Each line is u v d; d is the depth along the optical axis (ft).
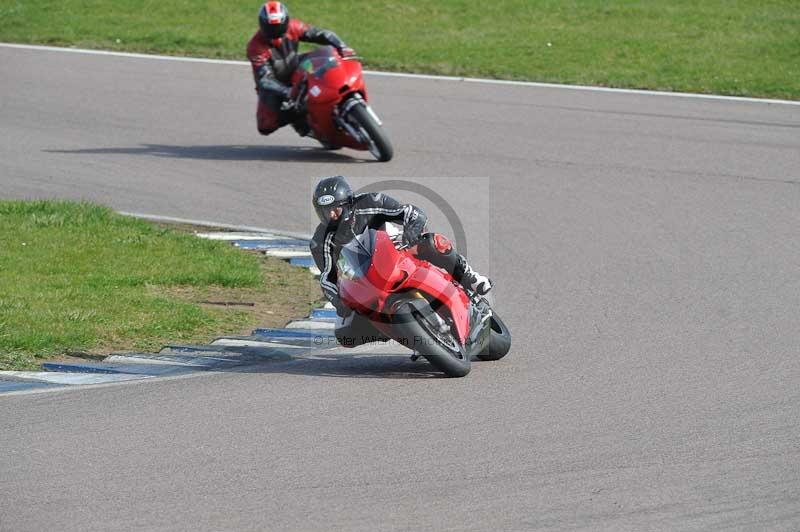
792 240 148.97
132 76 265.95
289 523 69.77
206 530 68.95
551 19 315.58
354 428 86.79
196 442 83.97
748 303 123.85
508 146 202.80
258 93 198.90
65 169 191.42
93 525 69.87
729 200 168.55
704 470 77.46
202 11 333.01
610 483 75.36
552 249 147.74
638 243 149.18
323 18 320.70
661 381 98.17
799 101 236.43
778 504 71.82
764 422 86.99
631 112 227.81
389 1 336.90
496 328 107.65
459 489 74.59
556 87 251.60
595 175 183.62
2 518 71.10
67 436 85.61
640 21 310.24
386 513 71.00
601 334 114.11
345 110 190.80
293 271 143.33
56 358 107.34
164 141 211.61
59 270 134.62
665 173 184.14
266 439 84.48
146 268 138.10
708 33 295.89
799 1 326.44
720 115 224.33
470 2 335.26
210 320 121.08
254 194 177.47
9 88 253.24
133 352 110.11
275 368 105.19
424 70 268.62
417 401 93.50
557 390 96.07
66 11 333.62
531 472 77.41
